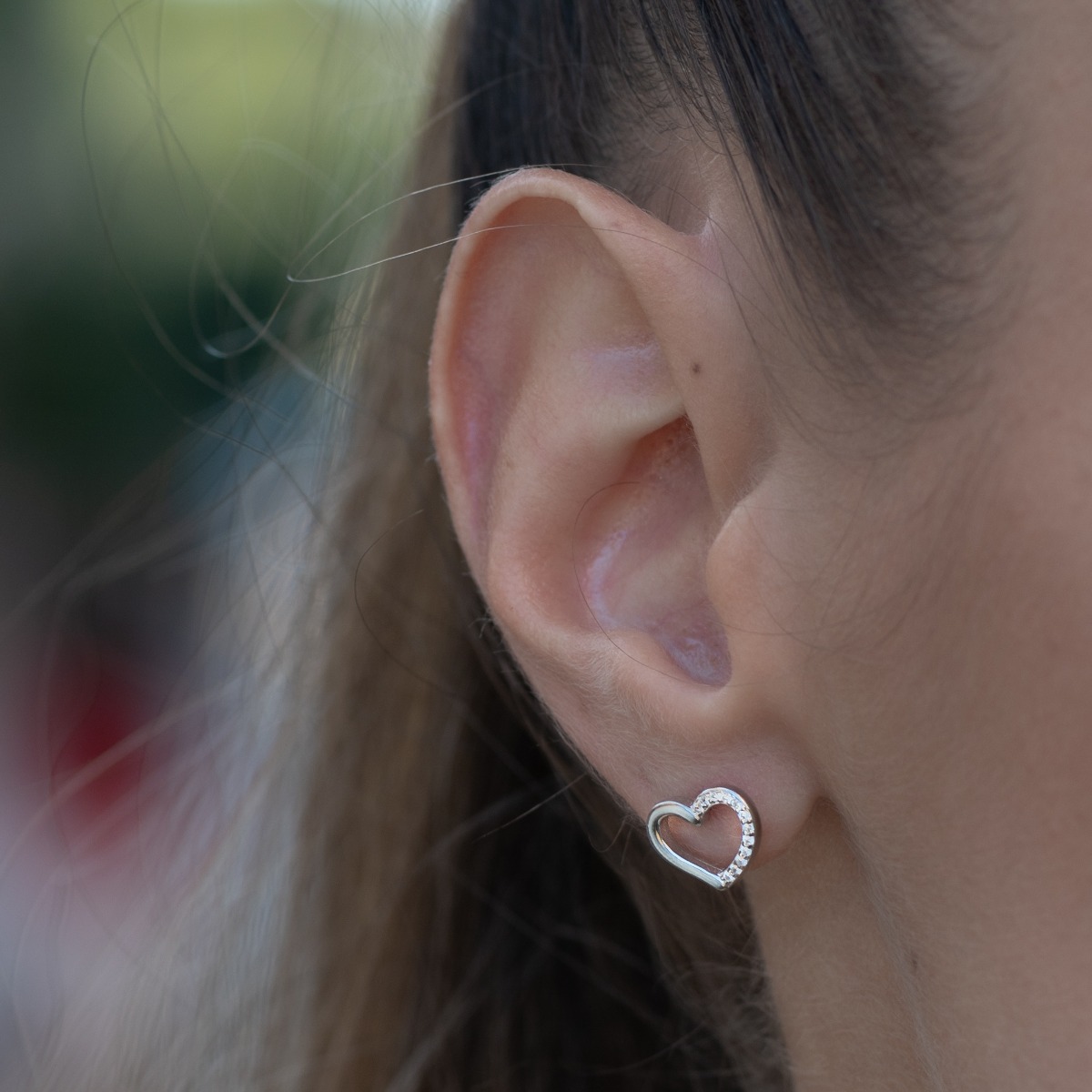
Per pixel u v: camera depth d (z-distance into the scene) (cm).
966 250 36
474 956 46
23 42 123
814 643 37
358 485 45
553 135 41
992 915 36
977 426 36
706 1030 44
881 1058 38
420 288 44
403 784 46
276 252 46
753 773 37
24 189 129
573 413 38
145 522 52
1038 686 36
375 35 45
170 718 49
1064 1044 36
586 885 46
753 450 37
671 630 38
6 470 138
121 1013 48
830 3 36
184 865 48
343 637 46
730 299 37
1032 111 36
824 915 38
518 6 41
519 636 38
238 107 46
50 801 52
